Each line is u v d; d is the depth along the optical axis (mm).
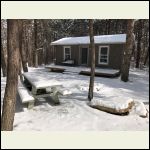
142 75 16047
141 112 6344
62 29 34594
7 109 4176
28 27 25641
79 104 7262
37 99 7906
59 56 20641
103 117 6090
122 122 5770
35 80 7715
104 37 17875
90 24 7250
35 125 5414
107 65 16656
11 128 4301
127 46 12406
